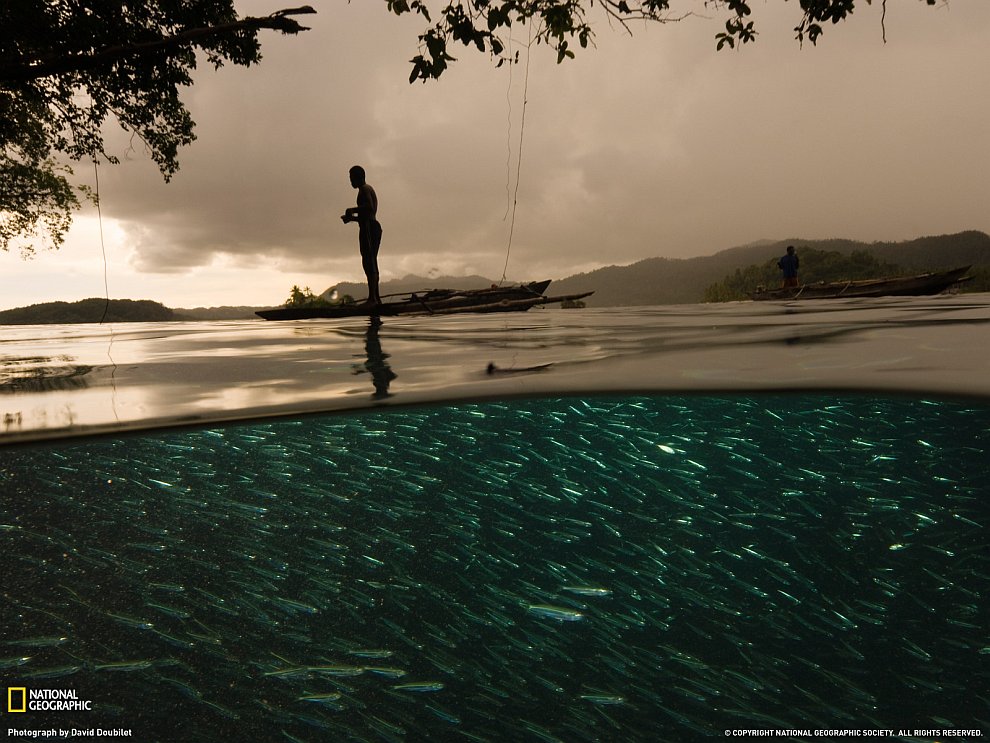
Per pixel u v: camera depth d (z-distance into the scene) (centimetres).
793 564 149
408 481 161
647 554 153
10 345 429
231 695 131
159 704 130
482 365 233
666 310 794
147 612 138
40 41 885
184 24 1140
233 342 403
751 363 213
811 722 130
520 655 138
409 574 150
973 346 239
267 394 186
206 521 149
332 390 190
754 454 163
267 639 138
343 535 156
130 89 1071
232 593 145
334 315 1065
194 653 135
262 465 154
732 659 136
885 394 159
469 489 161
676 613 144
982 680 133
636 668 137
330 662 136
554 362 235
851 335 296
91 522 143
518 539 158
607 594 146
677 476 162
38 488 142
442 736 132
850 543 152
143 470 149
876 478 157
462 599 145
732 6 503
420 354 279
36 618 137
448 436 166
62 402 181
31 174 1625
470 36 469
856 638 136
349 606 144
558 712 132
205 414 160
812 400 162
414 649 138
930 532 152
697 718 130
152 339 462
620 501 162
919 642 136
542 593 147
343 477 160
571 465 166
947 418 153
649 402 168
